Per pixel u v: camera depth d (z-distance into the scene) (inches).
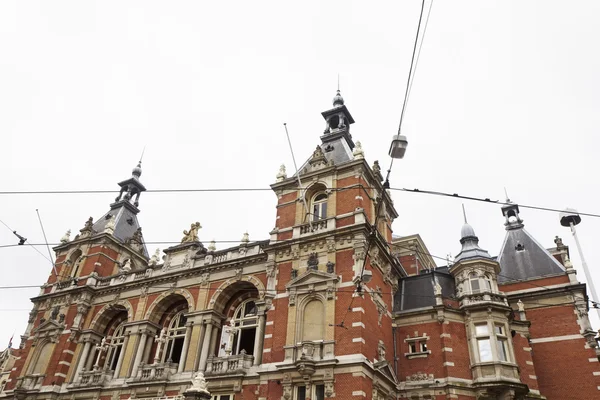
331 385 879.7
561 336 1140.5
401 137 595.2
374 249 1075.3
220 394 1015.6
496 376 960.3
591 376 1064.8
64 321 1406.3
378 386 931.3
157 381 1106.7
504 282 1296.8
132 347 1245.1
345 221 1080.2
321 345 938.1
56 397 1251.8
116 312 1406.3
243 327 1163.3
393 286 1186.6
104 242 1590.8
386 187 644.1
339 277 1003.3
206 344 1146.0
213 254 1294.3
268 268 1119.0
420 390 1004.6
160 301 1299.2
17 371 1400.1
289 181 1238.9
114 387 1172.5
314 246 1082.7
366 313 965.2
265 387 950.4
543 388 1098.7
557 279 1238.3
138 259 1713.8
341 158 1286.9
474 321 1053.8
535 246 1376.7
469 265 1144.8
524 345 1072.2
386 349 1034.7
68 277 1561.3
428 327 1079.6
